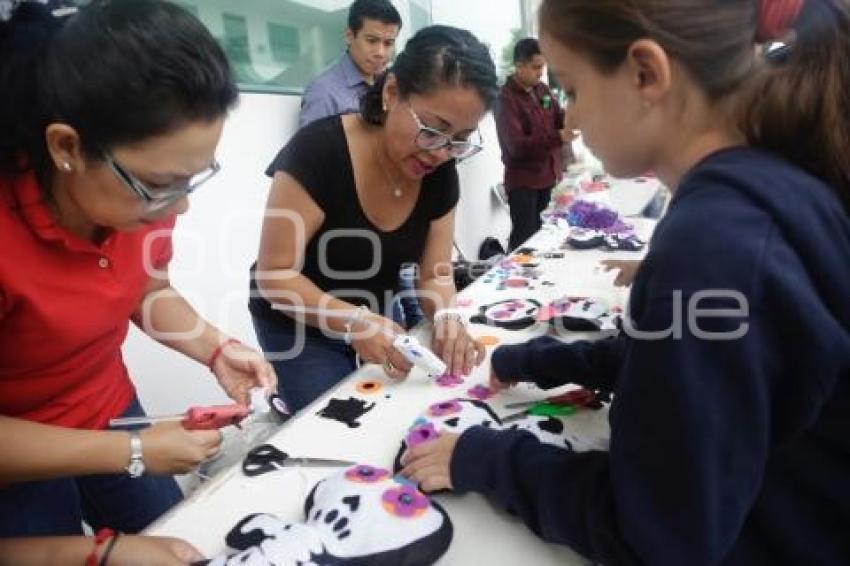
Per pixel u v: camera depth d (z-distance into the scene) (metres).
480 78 0.86
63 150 0.54
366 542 0.53
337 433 0.77
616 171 0.50
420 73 0.86
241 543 0.54
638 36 0.42
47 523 0.82
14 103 0.53
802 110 0.42
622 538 0.44
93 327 0.72
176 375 1.58
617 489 0.44
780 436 0.42
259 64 1.75
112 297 0.72
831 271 0.39
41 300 0.64
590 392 0.79
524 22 3.98
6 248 0.60
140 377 1.49
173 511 0.64
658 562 0.42
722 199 0.40
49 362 0.73
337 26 2.14
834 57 0.42
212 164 0.60
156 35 0.50
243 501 0.65
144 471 0.64
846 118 0.42
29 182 0.59
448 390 0.86
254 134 1.76
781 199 0.40
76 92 0.50
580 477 0.50
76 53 0.50
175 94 0.51
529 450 0.57
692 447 0.39
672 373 0.39
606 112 0.46
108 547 0.55
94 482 0.94
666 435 0.40
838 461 0.43
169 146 0.53
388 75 0.95
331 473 0.67
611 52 0.43
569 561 0.54
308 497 0.62
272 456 0.72
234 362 0.89
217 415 0.72
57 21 0.55
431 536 0.54
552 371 0.79
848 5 0.41
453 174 1.11
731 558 0.46
